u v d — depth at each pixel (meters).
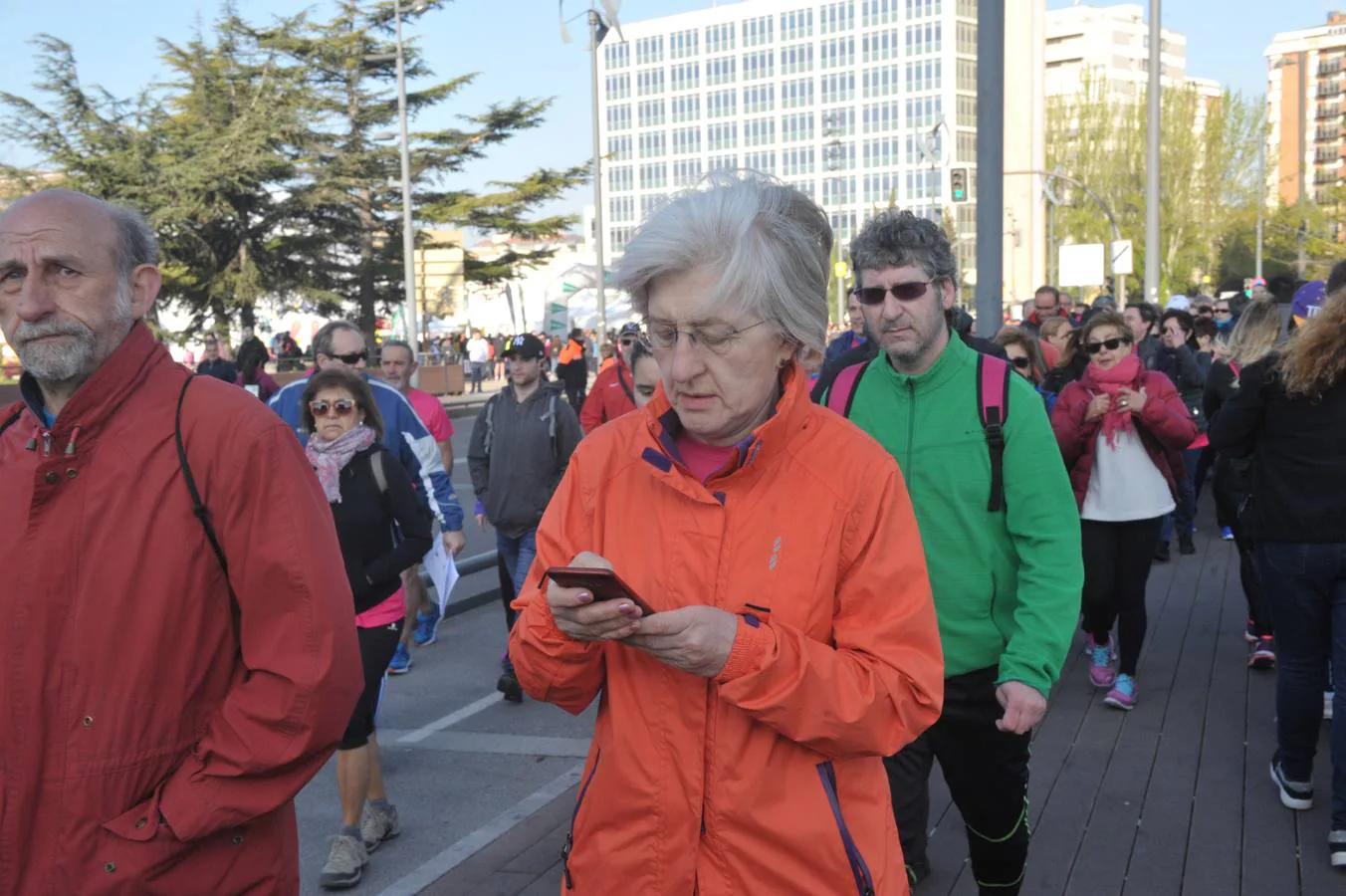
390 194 46.38
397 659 6.94
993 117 7.26
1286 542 4.16
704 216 1.78
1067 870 3.97
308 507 2.08
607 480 1.94
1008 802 3.23
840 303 33.34
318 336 5.52
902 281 3.13
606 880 1.84
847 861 1.79
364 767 4.21
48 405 2.13
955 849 4.19
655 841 1.82
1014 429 3.09
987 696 3.17
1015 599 3.16
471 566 8.68
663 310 1.80
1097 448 5.62
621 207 122.00
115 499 1.99
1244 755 5.05
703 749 1.80
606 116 122.75
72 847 1.95
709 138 116.69
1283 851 4.09
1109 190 64.00
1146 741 5.27
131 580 1.97
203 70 40.81
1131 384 5.59
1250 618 6.54
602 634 1.69
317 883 4.16
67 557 1.98
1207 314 11.92
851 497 1.84
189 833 1.95
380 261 45.12
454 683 6.79
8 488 2.03
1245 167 60.00
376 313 47.66
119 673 1.97
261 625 2.04
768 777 1.79
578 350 22.36
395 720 6.11
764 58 113.19
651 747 1.82
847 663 1.78
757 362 1.81
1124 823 4.36
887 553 1.85
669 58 118.56
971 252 92.88
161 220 37.84
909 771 3.33
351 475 4.28
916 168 104.94
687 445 1.95
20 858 1.95
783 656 1.72
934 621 1.87
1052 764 5.00
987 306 7.39
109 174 37.78
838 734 1.75
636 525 1.89
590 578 1.64
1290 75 143.38
